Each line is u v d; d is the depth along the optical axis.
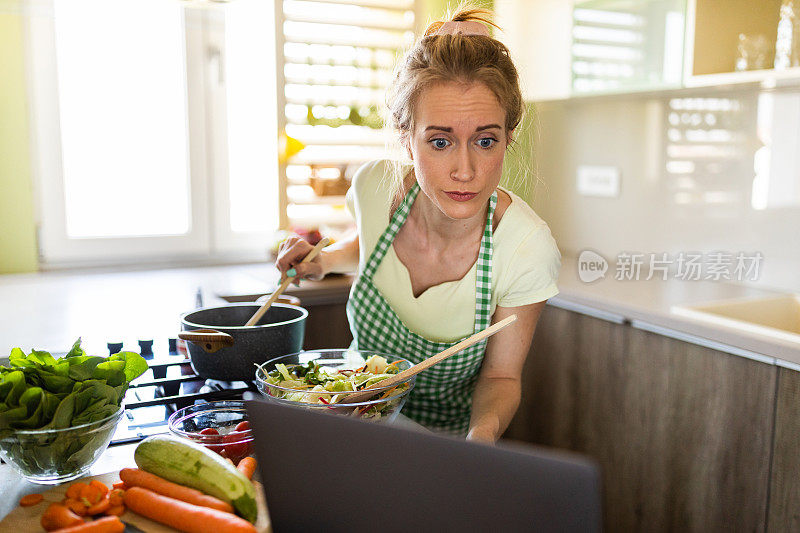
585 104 2.98
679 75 2.27
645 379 2.14
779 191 2.33
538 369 2.56
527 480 0.58
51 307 2.13
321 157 2.96
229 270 2.86
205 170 2.98
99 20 2.71
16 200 2.68
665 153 2.68
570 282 2.52
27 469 0.91
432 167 1.11
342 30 2.93
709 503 1.98
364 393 1.03
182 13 2.82
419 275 1.40
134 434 1.11
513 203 1.36
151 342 1.50
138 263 2.93
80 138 2.76
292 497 0.73
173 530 0.81
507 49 1.19
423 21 3.06
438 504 0.63
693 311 2.01
